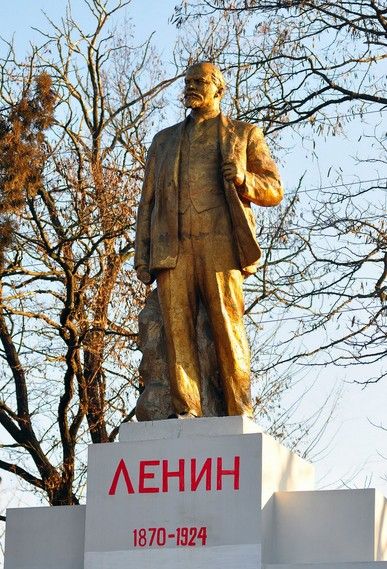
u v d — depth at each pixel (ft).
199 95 44.55
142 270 44.42
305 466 44.21
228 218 43.68
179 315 43.50
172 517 41.52
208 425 42.24
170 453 41.91
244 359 43.55
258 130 44.62
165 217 43.96
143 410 43.78
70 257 62.75
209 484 41.45
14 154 59.62
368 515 41.73
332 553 41.73
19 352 65.62
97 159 64.18
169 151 44.42
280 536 42.01
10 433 64.80
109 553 41.73
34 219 60.49
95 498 42.16
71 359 62.18
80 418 63.36
